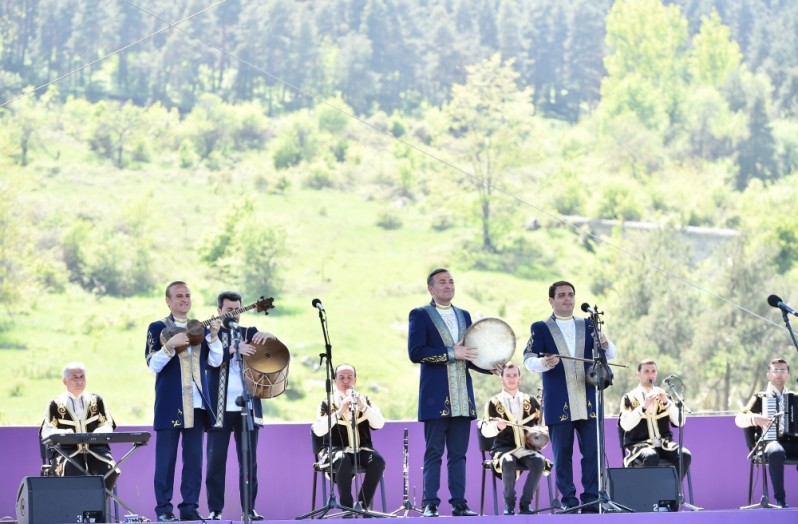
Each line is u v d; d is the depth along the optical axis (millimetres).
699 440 14828
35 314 64188
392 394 65125
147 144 67875
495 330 11516
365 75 69250
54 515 10344
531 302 65938
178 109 68562
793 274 63062
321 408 12664
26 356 63312
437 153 68688
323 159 68875
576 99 68438
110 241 66375
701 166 66312
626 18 68000
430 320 11633
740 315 60312
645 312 61781
